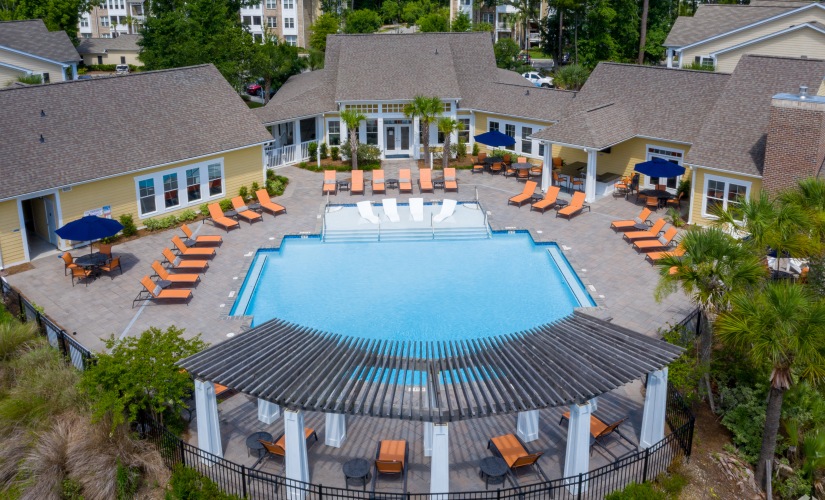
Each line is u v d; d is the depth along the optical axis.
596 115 39.28
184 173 36.75
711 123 35.59
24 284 29.75
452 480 18.12
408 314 27.27
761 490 19.06
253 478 17.45
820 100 30.52
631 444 19.52
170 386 18.98
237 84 57.66
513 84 47.53
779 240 22.09
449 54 48.66
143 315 27.14
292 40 97.81
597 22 75.81
